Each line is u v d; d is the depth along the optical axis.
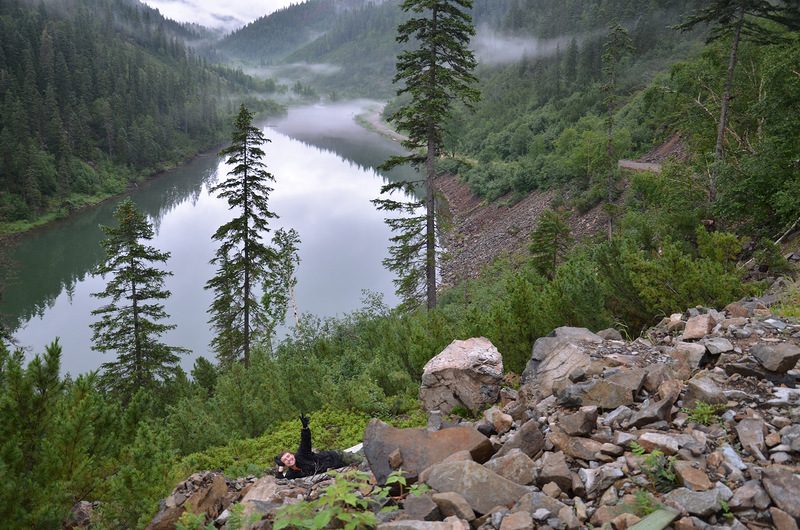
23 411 4.98
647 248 17.09
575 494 3.44
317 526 2.60
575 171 55.97
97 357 53.75
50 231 94.94
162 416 18.66
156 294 24.86
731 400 4.24
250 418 12.47
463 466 3.63
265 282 28.75
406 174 169.75
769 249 11.64
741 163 18.39
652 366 5.10
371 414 11.44
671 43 104.19
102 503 5.14
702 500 2.90
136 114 175.75
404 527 2.93
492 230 62.50
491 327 9.40
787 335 5.52
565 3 187.50
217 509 4.97
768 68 18.52
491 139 104.12
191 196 137.25
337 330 27.70
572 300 8.70
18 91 133.25
